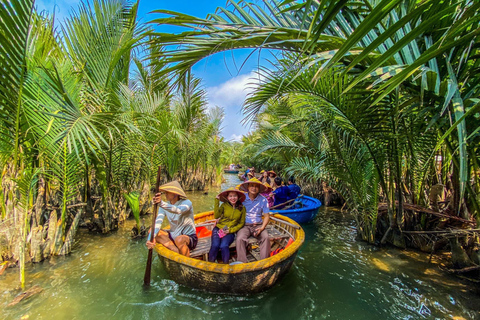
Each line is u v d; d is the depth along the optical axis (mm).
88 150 4035
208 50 2535
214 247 3318
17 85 2459
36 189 3771
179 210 3229
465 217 3678
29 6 2213
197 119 10086
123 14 4820
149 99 5645
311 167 6168
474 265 3311
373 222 4566
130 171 5328
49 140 3316
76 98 3670
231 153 16719
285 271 3100
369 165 4395
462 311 2695
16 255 3367
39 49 3451
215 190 11773
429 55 1188
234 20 2371
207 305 2752
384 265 3758
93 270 3393
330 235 5234
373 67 1102
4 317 2455
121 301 2779
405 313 2697
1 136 3096
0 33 2104
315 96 3555
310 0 1017
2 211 3535
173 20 2166
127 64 5547
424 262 3832
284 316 2633
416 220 4402
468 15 1150
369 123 3590
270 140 7395
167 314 2604
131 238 4555
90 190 4848
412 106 2562
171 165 8664
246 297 2871
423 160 4039
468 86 2209
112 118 3541
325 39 2367
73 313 2568
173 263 2900
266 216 3621
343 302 2873
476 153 2588
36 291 2869
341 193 5355
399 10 2479
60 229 3791
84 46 4273
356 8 2533
